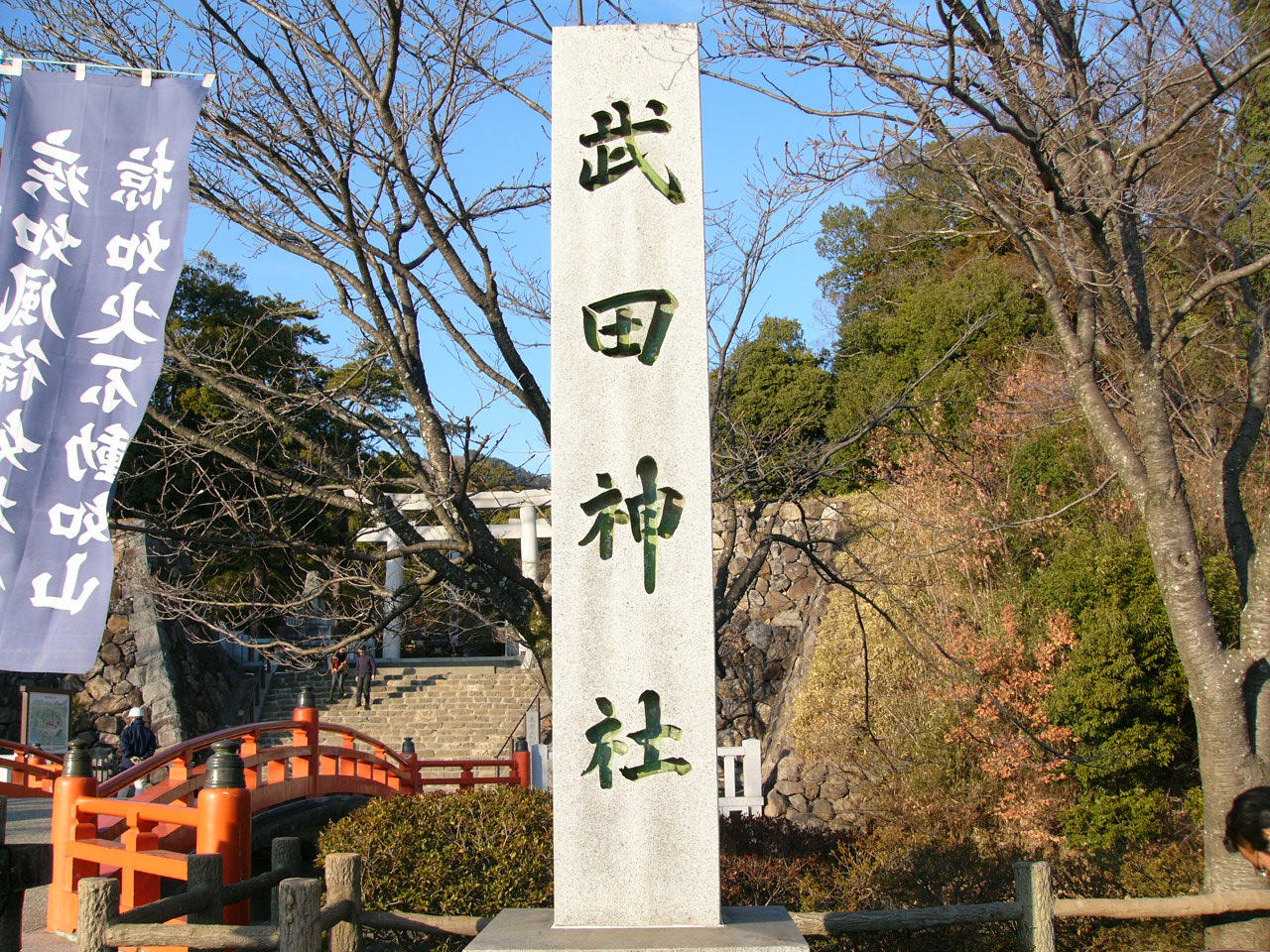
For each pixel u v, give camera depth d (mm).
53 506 5637
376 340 8797
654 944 3535
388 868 6715
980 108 5352
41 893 8266
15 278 5871
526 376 8508
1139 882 6637
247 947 3828
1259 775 5211
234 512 8078
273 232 8320
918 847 7855
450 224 8609
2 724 17734
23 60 6180
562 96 4359
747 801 12742
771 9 5508
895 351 18453
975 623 12406
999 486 13992
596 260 4238
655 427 4117
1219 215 6910
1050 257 8031
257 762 9281
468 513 7453
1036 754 10695
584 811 3861
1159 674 9797
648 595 3998
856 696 13641
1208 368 10156
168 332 8828
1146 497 5648
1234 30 6219
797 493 9328
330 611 8914
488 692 21859
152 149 6121
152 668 18672
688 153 4312
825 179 6047
